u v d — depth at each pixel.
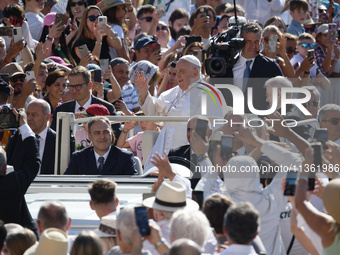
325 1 46.91
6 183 22.36
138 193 24.42
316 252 19.30
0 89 26.50
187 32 44.00
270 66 27.05
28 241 19.05
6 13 37.88
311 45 39.75
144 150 28.62
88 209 24.05
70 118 27.53
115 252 17.16
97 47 37.41
